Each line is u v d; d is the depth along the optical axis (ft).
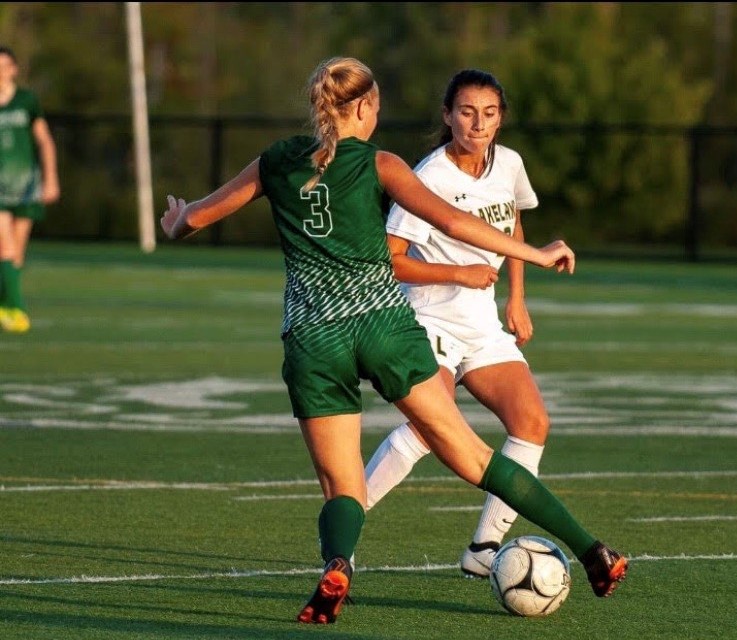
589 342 223.71
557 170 562.25
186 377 175.94
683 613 75.05
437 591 79.30
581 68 571.69
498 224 85.81
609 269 405.80
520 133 564.30
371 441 132.46
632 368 191.83
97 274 350.43
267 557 86.84
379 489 82.38
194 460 121.08
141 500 104.17
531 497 72.69
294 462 120.98
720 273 396.78
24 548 88.33
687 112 579.48
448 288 84.79
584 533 73.26
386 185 71.20
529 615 73.51
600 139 561.02
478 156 85.81
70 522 96.27
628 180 561.02
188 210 73.82
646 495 108.68
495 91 83.41
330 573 67.05
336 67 71.26
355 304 70.18
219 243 476.54
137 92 452.76
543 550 74.54
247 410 150.20
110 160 625.41
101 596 76.69
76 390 163.43
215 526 95.71
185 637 68.49
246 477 113.91
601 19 609.83
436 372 71.31
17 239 220.02
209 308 270.05
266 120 465.88
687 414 151.53
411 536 93.81
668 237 568.82
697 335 236.63
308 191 70.59
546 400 161.27
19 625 70.38
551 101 572.10
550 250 71.41
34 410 148.05
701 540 93.35
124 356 196.03
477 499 106.83
